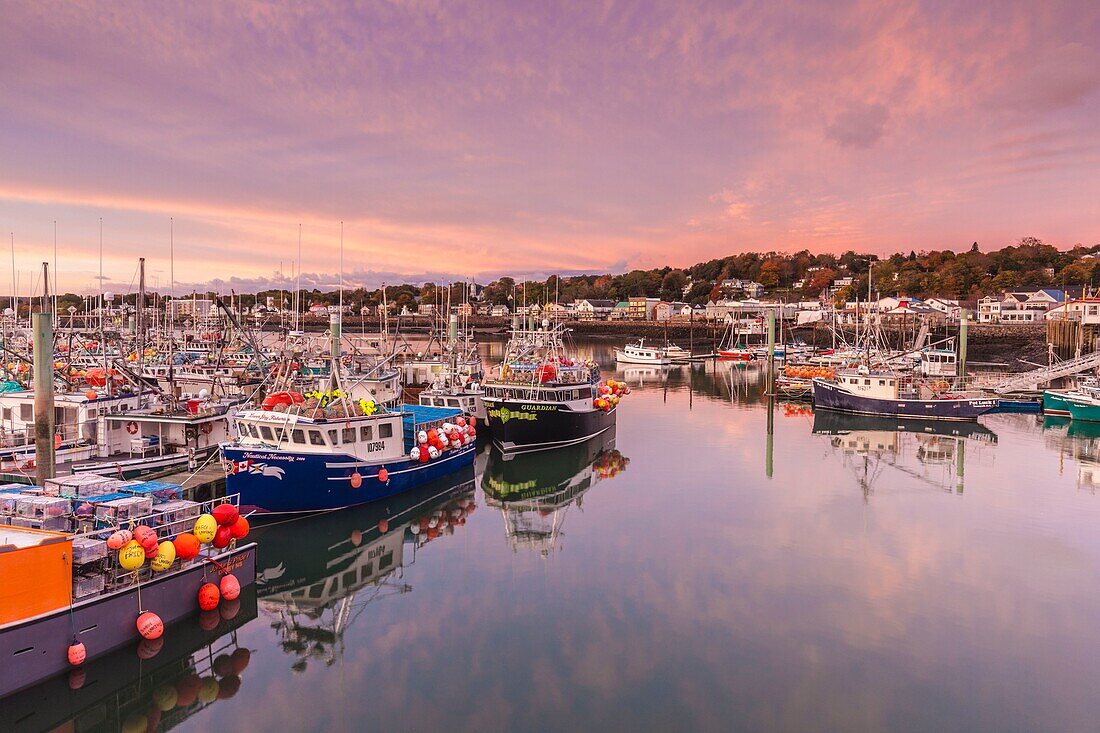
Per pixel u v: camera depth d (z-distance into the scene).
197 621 16.81
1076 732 13.42
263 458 23.67
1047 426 49.00
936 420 51.38
